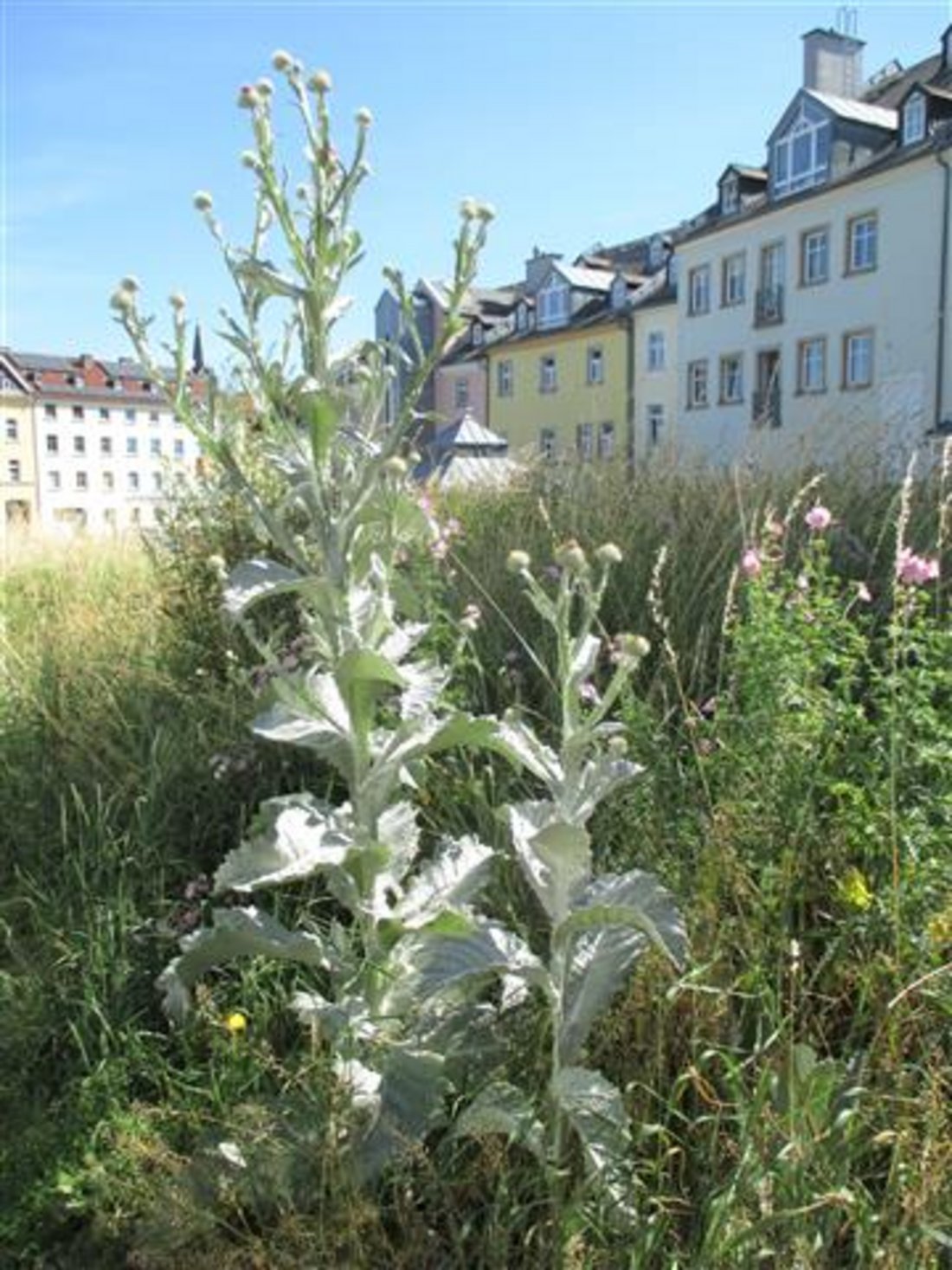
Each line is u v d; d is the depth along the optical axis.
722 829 2.42
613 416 40.66
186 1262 1.91
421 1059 2.06
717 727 2.79
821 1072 1.86
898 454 5.61
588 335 41.84
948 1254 1.70
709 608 3.72
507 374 46.69
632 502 5.40
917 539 4.07
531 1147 1.90
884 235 28.55
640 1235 1.78
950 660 2.57
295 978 2.66
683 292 35.97
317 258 1.99
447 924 2.10
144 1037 2.64
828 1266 1.75
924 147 27.25
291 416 2.12
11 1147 2.37
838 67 34.75
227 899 3.05
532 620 4.17
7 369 79.56
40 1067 2.67
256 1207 2.00
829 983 2.24
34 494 80.44
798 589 3.18
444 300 2.01
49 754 4.12
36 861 3.53
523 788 3.10
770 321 32.34
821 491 4.88
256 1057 2.34
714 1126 1.93
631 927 2.01
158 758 3.74
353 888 2.19
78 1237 2.19
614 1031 2.18
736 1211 1.77
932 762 2.35
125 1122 2.29
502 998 2.25
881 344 28.73
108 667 4.66
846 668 2.71
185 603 4.99
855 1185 1.81
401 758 2.12
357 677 2.07
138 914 3.07
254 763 3.56
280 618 4.59
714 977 2.20
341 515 2.11
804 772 2.53
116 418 83.75
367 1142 1.97
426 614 3.69
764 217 32.34
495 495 6.68
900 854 2.29
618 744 2.02
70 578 8.02
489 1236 1.87
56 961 2.89
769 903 2.28
